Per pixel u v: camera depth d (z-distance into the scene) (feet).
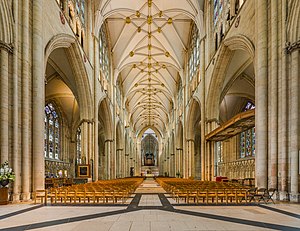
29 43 46.78
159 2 101.76
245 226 24.62
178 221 26.81
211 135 77.25
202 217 28.89
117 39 122.52
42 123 48.21
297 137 40.78
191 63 117.60
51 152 106.52
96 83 91.45
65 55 75.00
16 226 25.21
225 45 67.36
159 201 43.42
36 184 45.91
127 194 47.85
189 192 41.04
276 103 44.34
